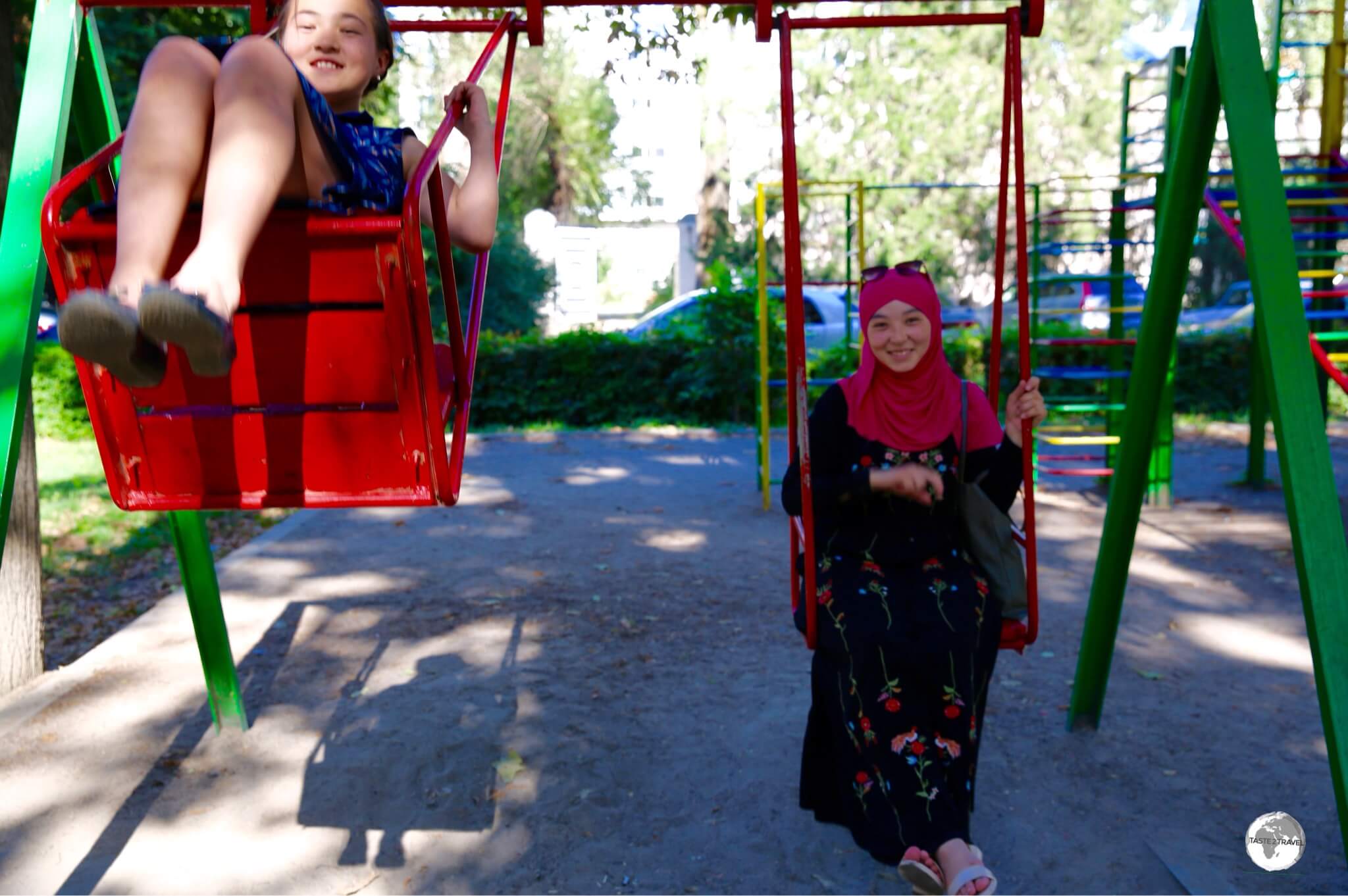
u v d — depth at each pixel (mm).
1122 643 4832
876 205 29688
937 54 29438
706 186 22438
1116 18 31109
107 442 2076
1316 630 2176
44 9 2613
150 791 3404
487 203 2330
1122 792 3324
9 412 2281
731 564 6383
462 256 18438
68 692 4258
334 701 4180
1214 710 3998
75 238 1830
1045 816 3180
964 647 2545
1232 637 4918
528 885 2848
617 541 7031
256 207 1730
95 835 3125
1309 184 8492
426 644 4887
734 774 3484
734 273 13062
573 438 12234
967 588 2652
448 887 2844
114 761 3621
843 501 2754
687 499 8492
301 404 2057
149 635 4957
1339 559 2207
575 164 29297
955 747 2566
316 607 5523
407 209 1805
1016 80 2850
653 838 3088
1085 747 3658
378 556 6645
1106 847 2994
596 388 13492
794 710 4023
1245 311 17938
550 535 7223
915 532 2721
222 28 10117
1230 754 3598
